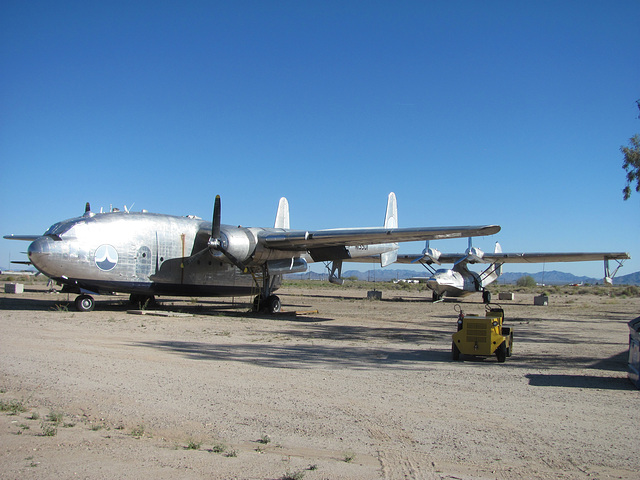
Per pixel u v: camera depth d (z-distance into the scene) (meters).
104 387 7.00
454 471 4.38
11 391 6.66
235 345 11.27
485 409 6.41
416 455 4.76
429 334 14.70
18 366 8.16
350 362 9.61
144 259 18.02
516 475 4.31
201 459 4.47
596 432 5.54
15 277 59.81
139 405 6.21
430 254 31.66
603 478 4.27
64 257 16.27
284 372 8.41
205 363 8.96
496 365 9.64
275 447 4.90
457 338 10.00
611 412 6.36
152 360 9.05
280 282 22.72
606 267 29.94
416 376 8.40
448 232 15.63
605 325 18.50
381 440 5.18
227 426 5.52
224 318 17.59
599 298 47.25
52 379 7.35
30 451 4.45
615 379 8.44
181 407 6.18
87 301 17.88
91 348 10.05
